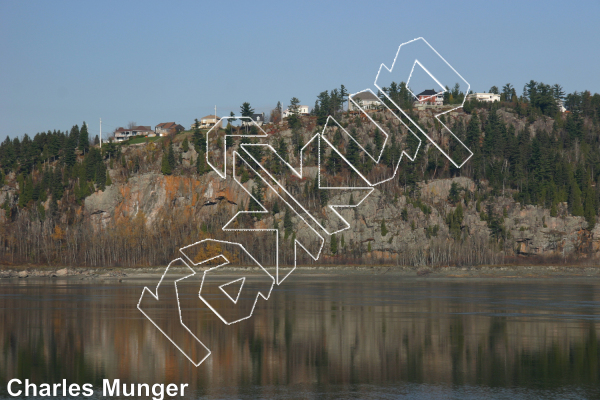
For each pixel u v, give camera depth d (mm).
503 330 60219
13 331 60000
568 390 35656
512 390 35688
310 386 36969
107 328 62062
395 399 33688
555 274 168250
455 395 34562
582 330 60219
